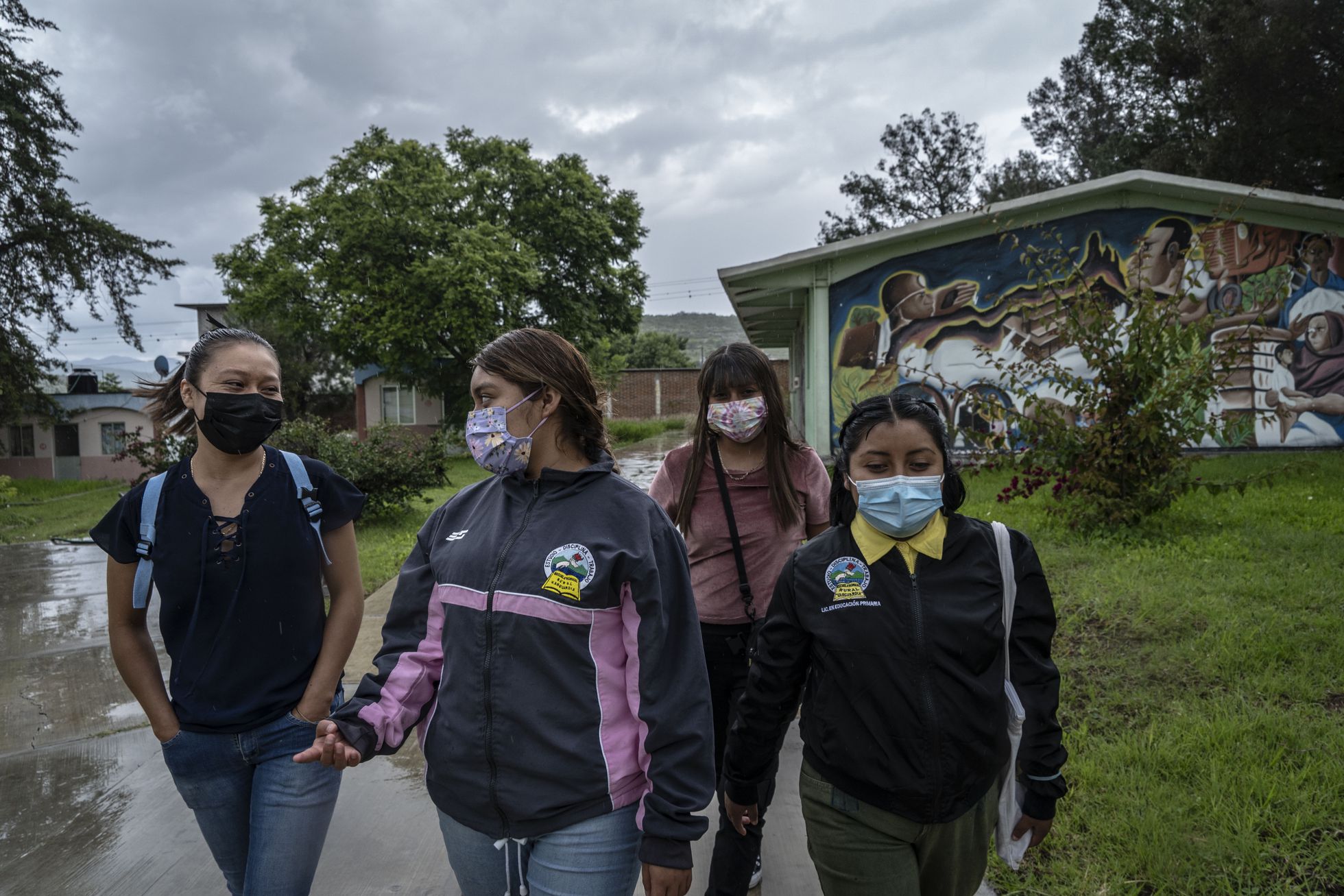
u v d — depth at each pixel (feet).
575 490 5.95
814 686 6.19
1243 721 11.42
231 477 7.04
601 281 92.07
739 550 8.92
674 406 132.26
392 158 79.15
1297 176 59.47
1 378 68.54
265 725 6.85
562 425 6.15
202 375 6.79
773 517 8.96
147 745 13.60
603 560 5.60
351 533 7.48
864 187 135.13
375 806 11.40
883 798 5.82
